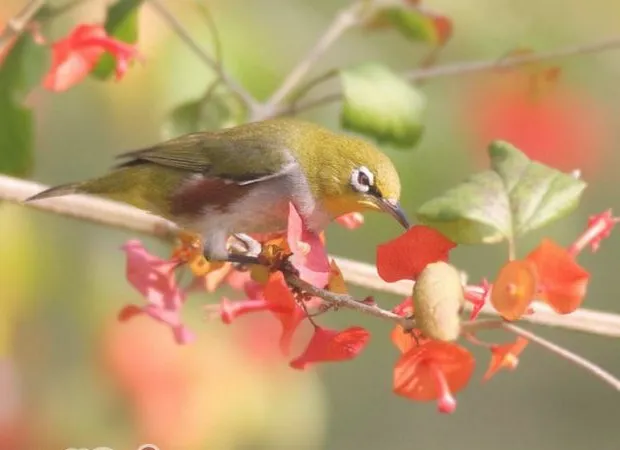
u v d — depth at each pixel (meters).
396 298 2.29
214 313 2.25
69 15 2.46
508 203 2.18
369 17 2.42
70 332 2.51
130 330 2.49
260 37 2.49
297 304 2.20
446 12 2.57
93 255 2.56
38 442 2.49
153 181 2.28
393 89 2.33
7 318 2.47
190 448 2.48
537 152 2.50
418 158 2.47
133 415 2.48
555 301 2.16
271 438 2.50
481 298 2.16
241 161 2.27
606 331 2.20
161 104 2.45
